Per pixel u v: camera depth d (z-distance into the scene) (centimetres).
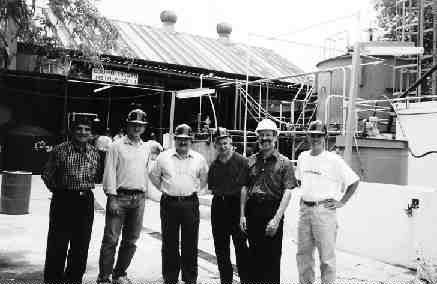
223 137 530
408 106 1235
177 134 526
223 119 2367
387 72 1609
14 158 1884
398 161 921
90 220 497
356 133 1148
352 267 661
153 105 2488
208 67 2162
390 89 1605
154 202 1299
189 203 525
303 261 519
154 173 535
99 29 689
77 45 685
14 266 602
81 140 489
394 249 679
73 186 484
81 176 487
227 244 537
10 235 789
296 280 589
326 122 1177
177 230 525
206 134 1522
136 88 2108
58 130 2172
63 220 483
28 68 1695
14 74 1647
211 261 683
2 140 2002
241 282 535
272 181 489
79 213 486
